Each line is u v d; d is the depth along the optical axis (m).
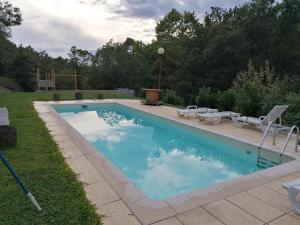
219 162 5.16
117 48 29.19
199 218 2.33
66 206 2.40
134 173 4.52
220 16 22.39
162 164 4.99
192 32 24.72
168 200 2.65
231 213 2.43
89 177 3.11
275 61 19.45
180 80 22.20
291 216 2.40
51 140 4.66
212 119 7.03
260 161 4.87
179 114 8.09
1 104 9.27
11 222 2.11
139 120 9.30
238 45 19.06
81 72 29.09
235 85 10.11
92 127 7.99
